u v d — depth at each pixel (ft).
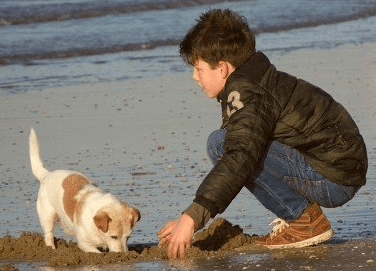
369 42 87.71
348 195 27.76
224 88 26.66
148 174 42.98
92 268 27.40
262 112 25.80
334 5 113.70
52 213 32.22
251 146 25.43
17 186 41.57
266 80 26.37
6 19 95.09
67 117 56.70
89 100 62.03
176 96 63.21
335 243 29.53
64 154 47.42
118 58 79.66
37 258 29.76
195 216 25.13
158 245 29.45
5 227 34.65
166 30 92.53
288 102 26.50
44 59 78.48
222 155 27.12
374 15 108.17
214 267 26.68
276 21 101.19
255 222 34.32
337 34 93.56
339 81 66.74
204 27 26.66
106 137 51.34
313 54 80.64
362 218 34.17
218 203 25.22
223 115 27.35
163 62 77.61
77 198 30.99
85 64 76.79
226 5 111.86
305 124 26.73
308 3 115.03
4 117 56.65
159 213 36.14
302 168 27.35
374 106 57.88
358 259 27.07
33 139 33.88
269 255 27.94
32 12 98.94
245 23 27.12
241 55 26.55
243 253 28.35
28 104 60.59
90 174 43.09
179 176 42.60
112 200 30.45
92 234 30.27
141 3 107.04
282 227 28.53
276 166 27.37
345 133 27.12
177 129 53.21
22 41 84.69
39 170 33.65
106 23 96.32
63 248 30.83
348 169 27.25
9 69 74.13
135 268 26.96
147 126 54.03
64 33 89.66
